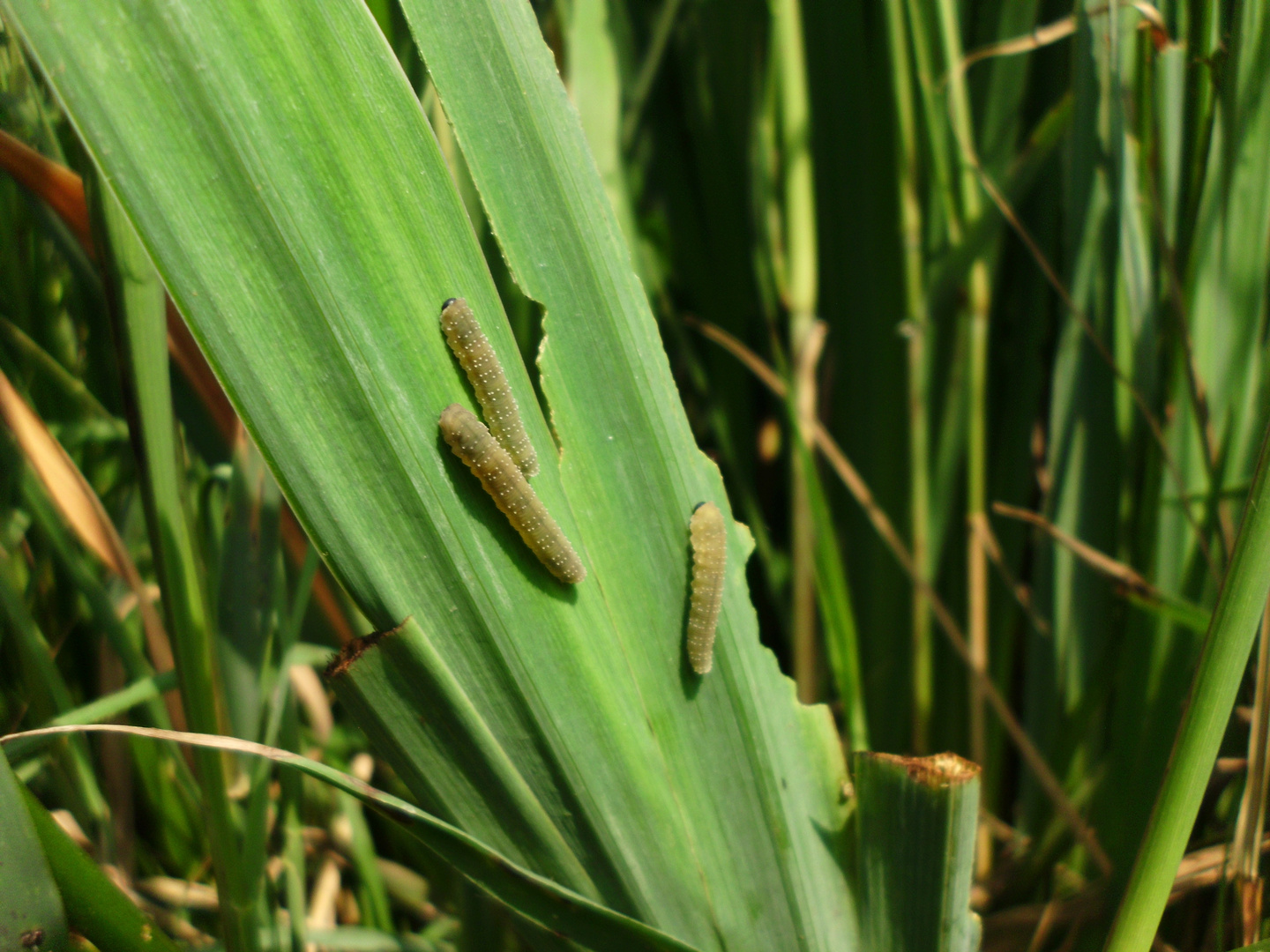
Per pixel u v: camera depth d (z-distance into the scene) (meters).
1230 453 0.22
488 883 0.17
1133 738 0.23
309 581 0.20
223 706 0.20
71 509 0.20
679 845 0.18
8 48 0.19
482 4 0.17
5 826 0.16
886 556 0.26
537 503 0.17
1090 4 0.21
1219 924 0.21
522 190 0.17
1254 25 0.20
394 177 0.17
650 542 0.18
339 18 0.16
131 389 0.17
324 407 0.17
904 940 0.19
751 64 0.25
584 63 0.23
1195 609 0.21
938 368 0.25
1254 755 0.20
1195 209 0.21
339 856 0.25
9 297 0.21
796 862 0.19
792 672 0.28
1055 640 0.24
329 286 0.16
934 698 0.27
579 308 0.18
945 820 0.18
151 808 0.23
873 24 0.23
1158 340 0.22
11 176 0.18
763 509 0.30
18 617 0.20
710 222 0.28
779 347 0.24
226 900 0.19
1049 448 0.23
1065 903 0.23
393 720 0.17
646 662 0.18
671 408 0.18
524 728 0.17
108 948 0.17
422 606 0.17
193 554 0.18
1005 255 0.26
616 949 0.18
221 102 0.16
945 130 0.22
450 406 0.17
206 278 0.16
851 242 0.25
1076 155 0.22
